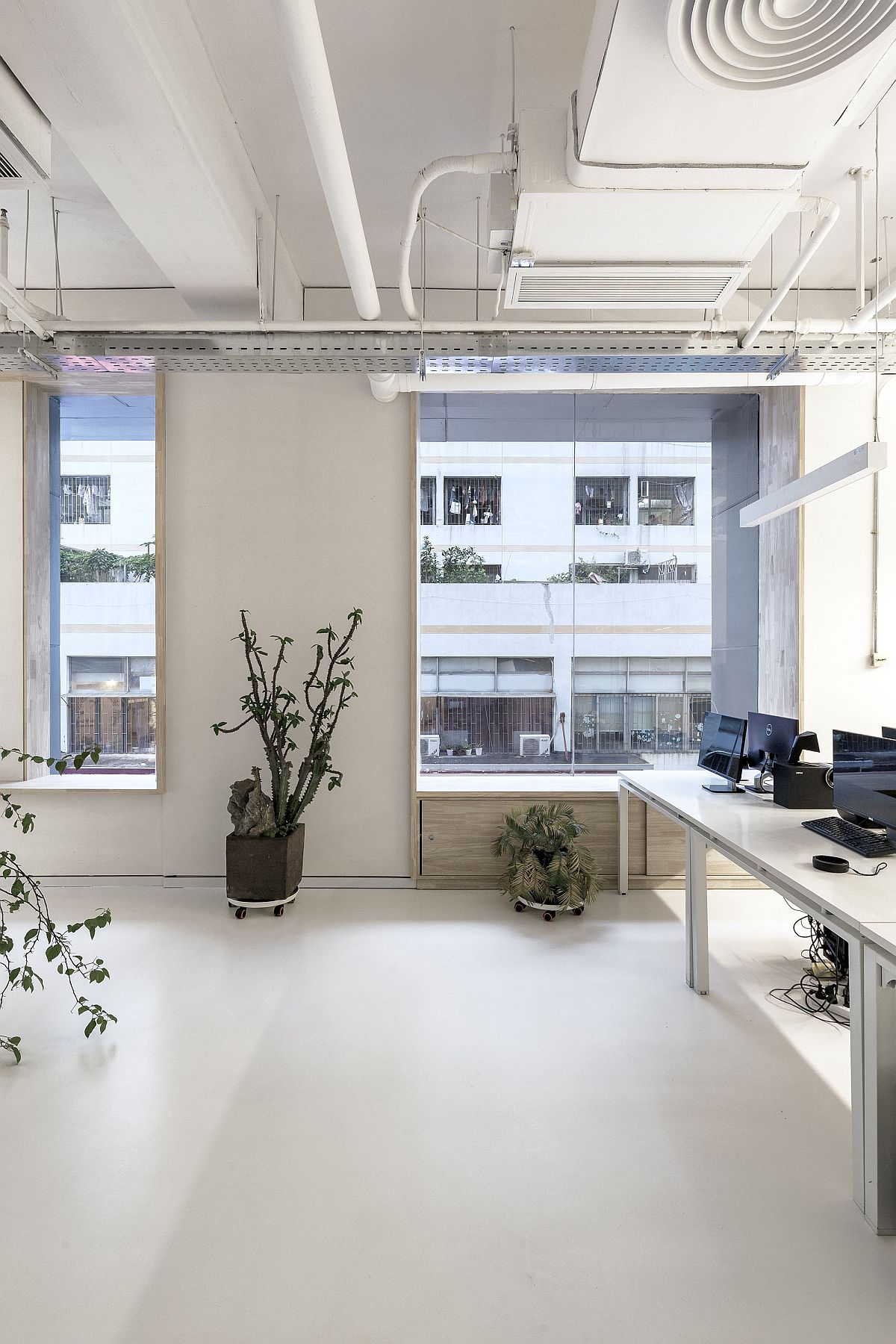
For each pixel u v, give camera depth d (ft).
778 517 16.97
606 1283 6.24
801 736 12.59
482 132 11.25
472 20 9.14
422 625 17.10
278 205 13.01
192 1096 8.86
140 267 15.05
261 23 9.06
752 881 16.35
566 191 7.95
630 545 17.25
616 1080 9.21
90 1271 6.36
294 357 12.30
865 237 13.78
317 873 16.46
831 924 7.53
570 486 17.12
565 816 15.23
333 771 15.66
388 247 14.56
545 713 17.28
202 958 12.78
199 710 16.31
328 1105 8.69
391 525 16.33
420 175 8.91
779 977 12.07
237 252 11.26
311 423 16.25
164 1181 7.43
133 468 17.57
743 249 9.13
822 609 16.29
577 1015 10.84
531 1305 6.02
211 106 9.64
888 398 16.15
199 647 16.30
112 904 15.39
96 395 17.21
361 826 16.44
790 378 14.42
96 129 8.44
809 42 5.73
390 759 16.40
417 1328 5.81
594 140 7.14
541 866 14.64
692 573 17.37
